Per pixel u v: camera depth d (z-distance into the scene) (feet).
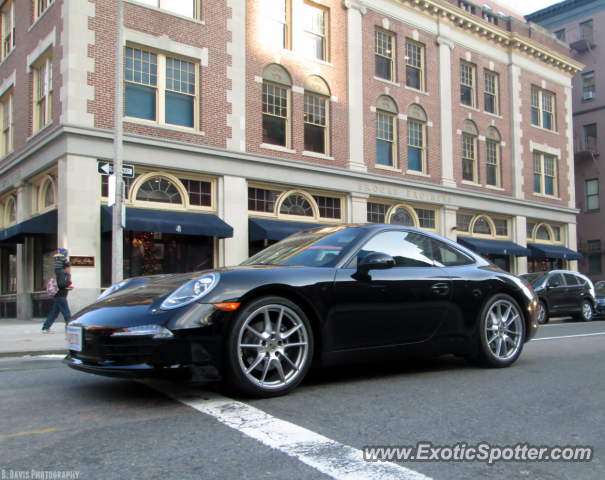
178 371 10.96
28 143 48.70
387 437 9.44
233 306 11.51
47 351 23.72
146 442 9.11
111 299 12.80
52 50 45.32
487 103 76.18
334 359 13.07
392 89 63.16
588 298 49.14
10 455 8.55
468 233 72.08
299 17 55.77
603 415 11.10
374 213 61.26
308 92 55.72
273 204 52.65
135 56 44.88
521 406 11.74
